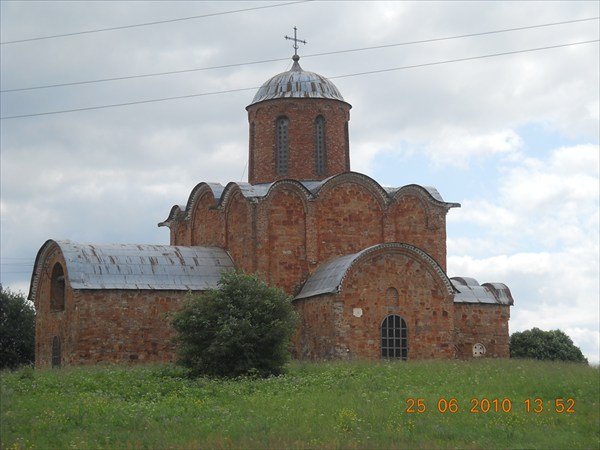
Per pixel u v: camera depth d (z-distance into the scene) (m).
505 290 60.66
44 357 55.56
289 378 41.62
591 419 33.44
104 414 33.41
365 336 50.66
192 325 43.22
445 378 41.03
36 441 29.88
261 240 54.69
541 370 42.91
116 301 51.56
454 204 59.22
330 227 56.12
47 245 55.12
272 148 59.19
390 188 59.69
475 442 29.95
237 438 29.95
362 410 33.91
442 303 52.47
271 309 44.03
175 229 64.44
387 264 51.66
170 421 32.47
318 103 59.28
